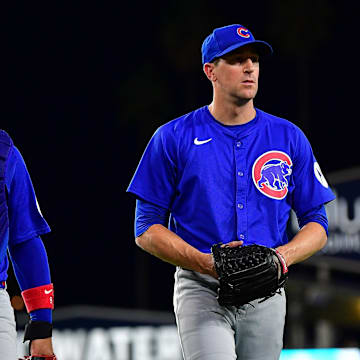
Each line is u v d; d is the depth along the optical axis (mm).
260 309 15312
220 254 14508
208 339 14930
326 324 82062
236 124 15586
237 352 15758
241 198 15398
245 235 15375
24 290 14461
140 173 15836
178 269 15742
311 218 15961
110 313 34188
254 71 15391
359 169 47312
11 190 14031
